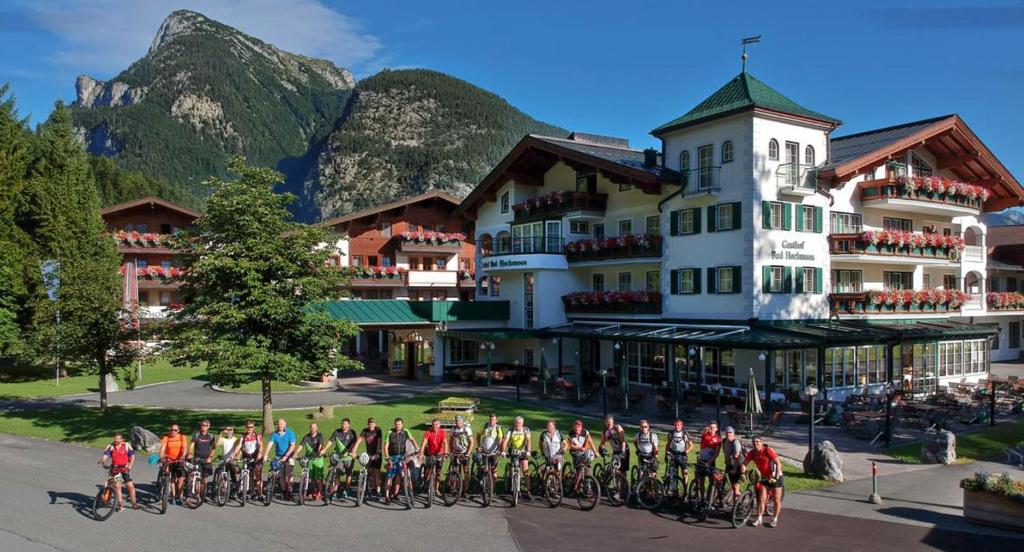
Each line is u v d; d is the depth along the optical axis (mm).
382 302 43562
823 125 37781
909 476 20984
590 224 45188
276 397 37031
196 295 26484
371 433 18312
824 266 38000
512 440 18203
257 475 18234
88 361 31359
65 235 47719
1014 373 46125
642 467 17719
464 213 53031
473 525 16094
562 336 41375
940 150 42906
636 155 46688
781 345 30750
